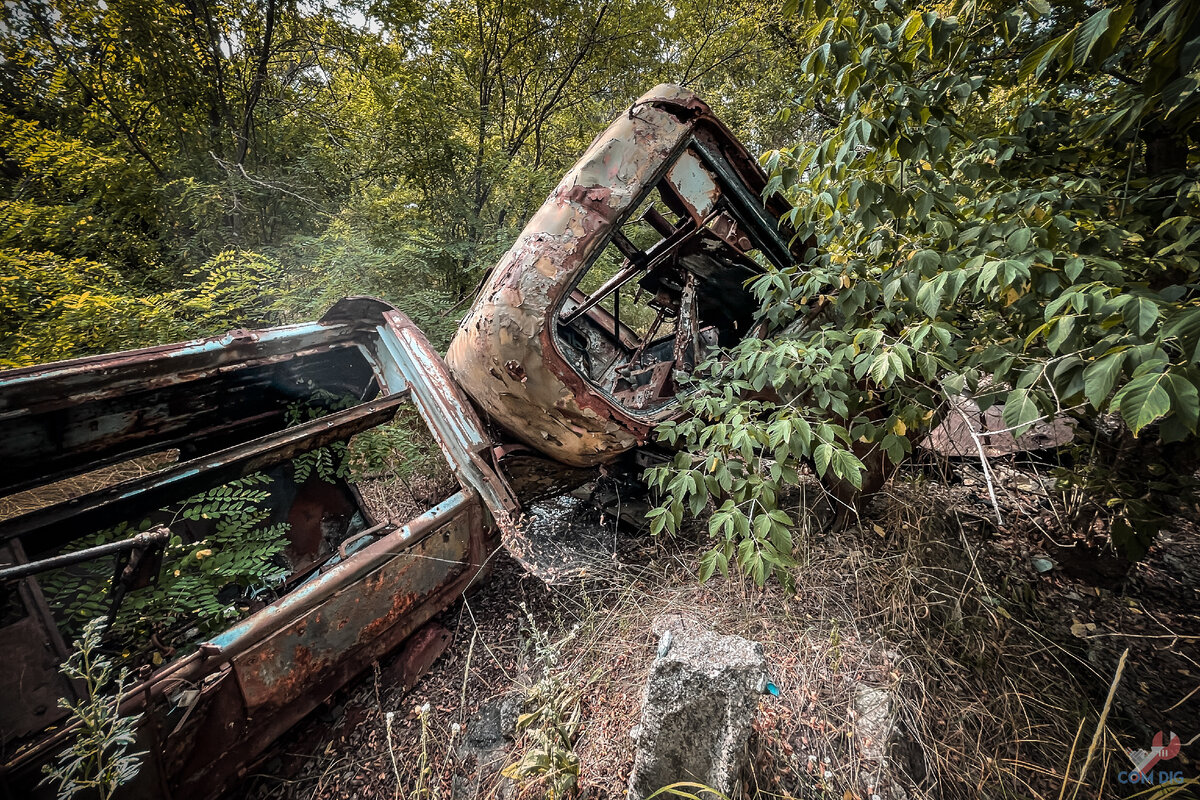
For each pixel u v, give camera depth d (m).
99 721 1.15
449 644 2.15
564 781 1.42
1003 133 1.95
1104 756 1.57
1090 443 2.09
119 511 2.06
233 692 1.49
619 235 2.22
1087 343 1.25
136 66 5.55
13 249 4.03
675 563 2.47
